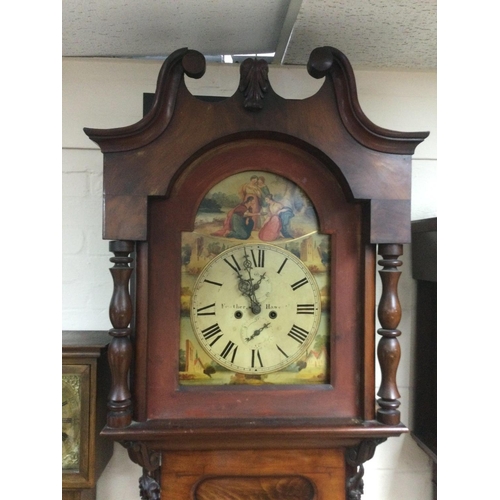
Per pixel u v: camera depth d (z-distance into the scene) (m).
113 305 0.71
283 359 0.76
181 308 0.75
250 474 0.77
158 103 0.70
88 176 0.98
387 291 0.75
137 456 0.73
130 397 0.72
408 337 1.02
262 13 0.80
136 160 0.71
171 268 0.74
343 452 0.78
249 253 0.76
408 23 0.80
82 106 0.97
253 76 0.72
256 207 0.76
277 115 0.73
